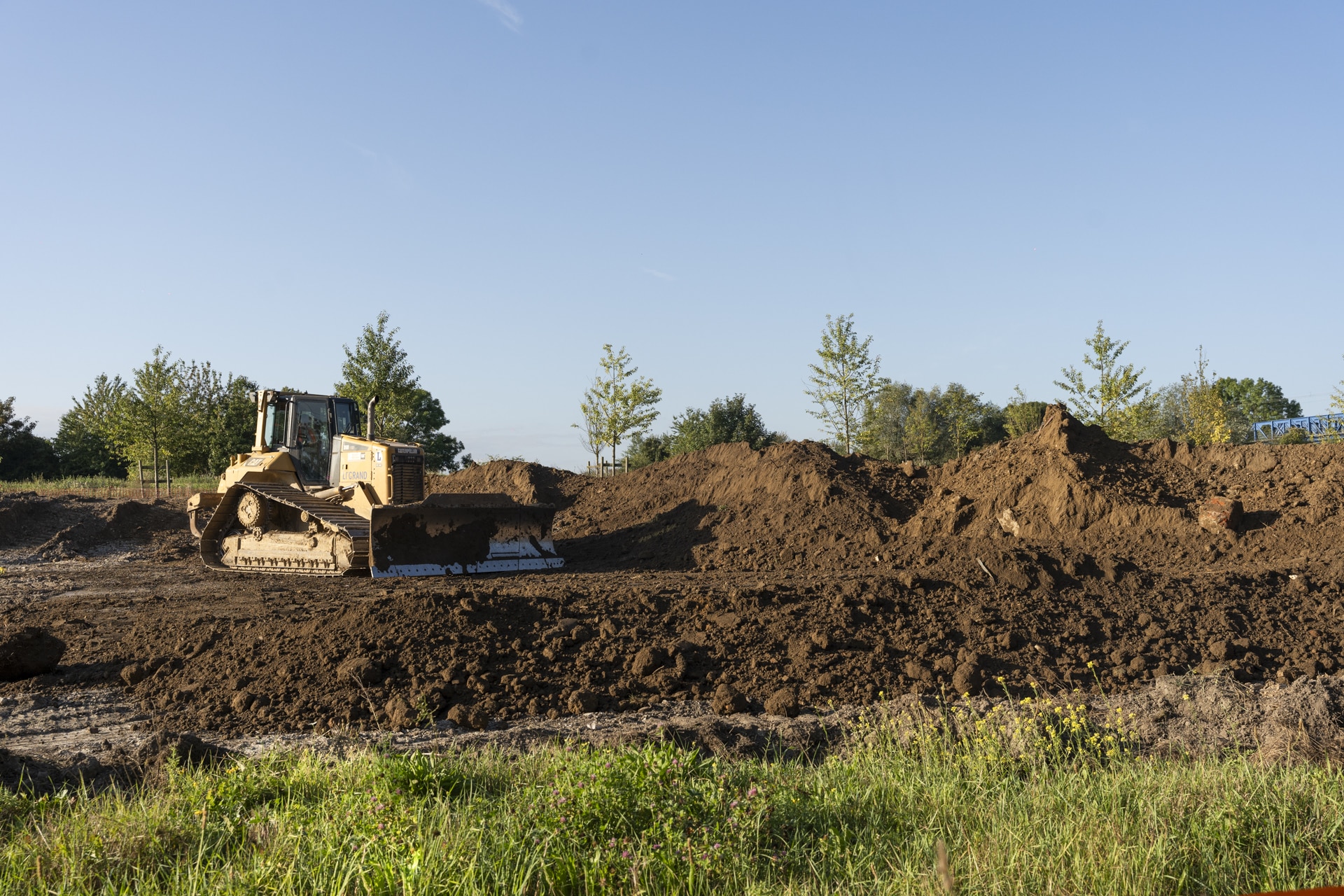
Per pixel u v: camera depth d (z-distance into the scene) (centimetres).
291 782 529
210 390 3662
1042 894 394
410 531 1556
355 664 803
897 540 1589
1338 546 1327
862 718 698
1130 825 458
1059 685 851
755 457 2014
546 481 2375
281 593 1402
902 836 461
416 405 2988
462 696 786
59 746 690
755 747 645
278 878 401
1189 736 669
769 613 1001
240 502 1819
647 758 509
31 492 2828
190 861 428
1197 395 3009
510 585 1355
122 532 2270
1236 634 1003
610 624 948
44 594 1484
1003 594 1117
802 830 464
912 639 950
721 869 409
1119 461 1706
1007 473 1662
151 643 972
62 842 431
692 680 848
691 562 1662
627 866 408
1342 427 2661
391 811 454
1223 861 421
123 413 2805
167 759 589
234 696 782
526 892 393
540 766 573
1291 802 477
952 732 664
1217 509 1440
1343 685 766
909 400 5353
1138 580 1188
